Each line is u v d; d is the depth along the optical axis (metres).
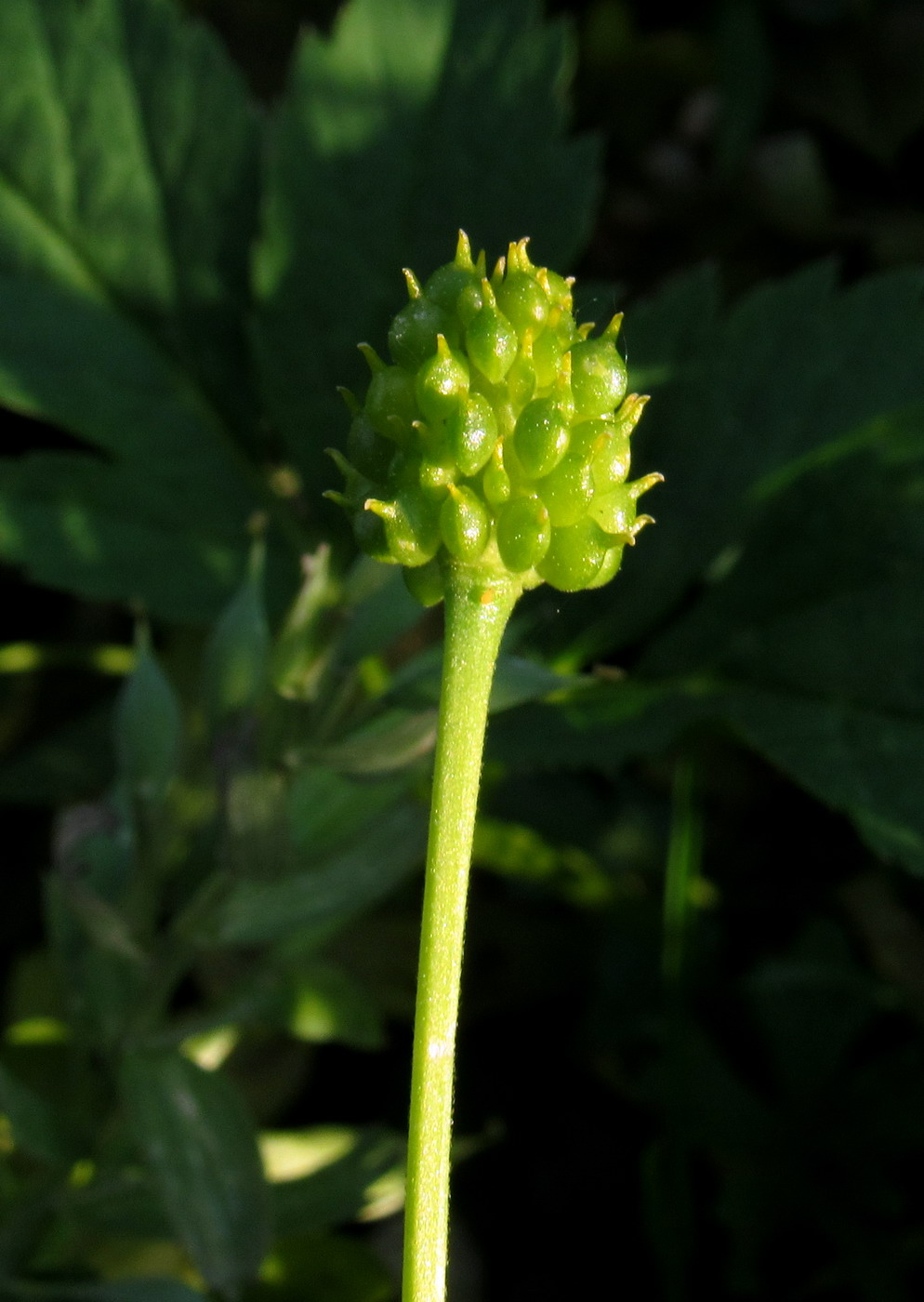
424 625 0.18
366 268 0.14
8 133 0.14
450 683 0.09
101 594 0.13
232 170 0.14
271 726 0.11
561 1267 0.16
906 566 0.13
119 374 0.14
